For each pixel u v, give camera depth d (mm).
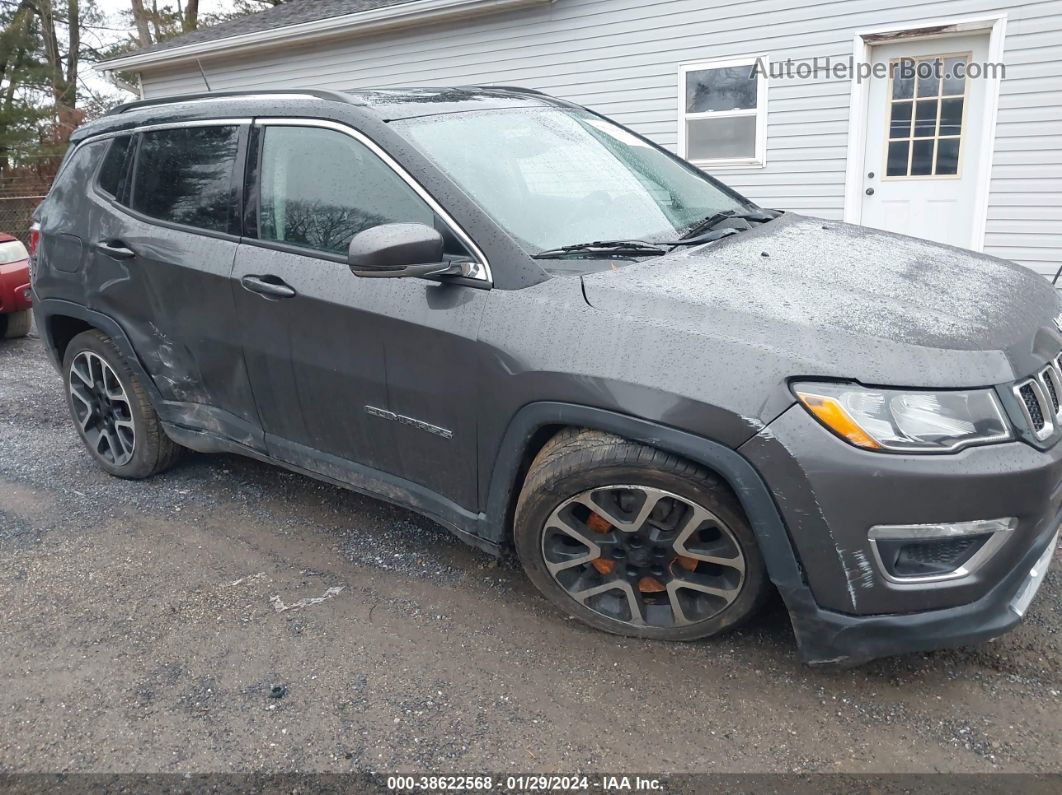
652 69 9062
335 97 3143
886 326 2285
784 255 2820
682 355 2299
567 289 2543
